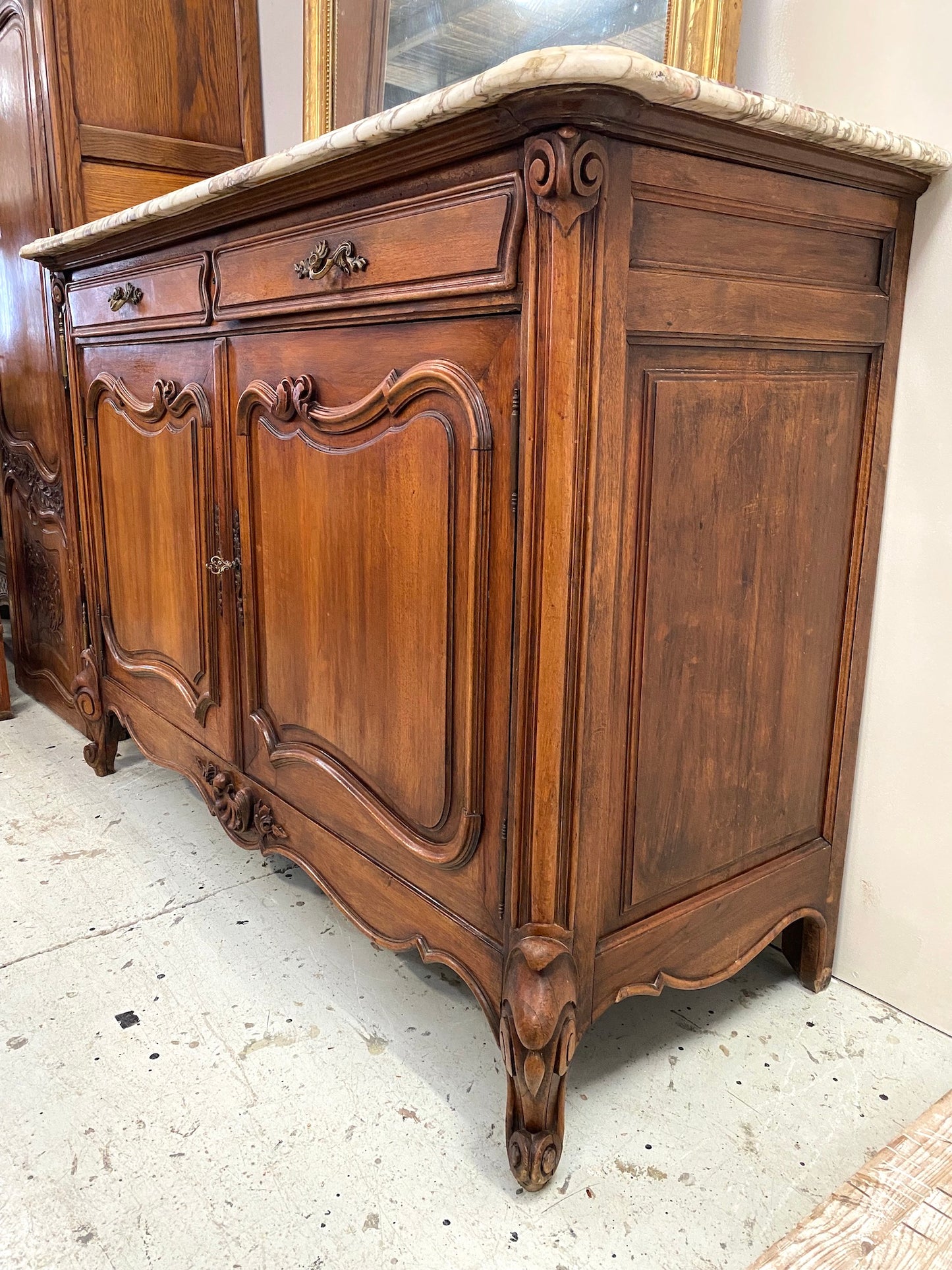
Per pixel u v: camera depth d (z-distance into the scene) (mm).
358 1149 959
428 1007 1197
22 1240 844
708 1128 988
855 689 1142
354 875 1123
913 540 1088
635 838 929
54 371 1820
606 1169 934
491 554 854
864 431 1066
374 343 959
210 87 1866
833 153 886
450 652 916
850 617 1110
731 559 950
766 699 1040
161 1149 954
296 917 1398
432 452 894
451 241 827
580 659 811
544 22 1274
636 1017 1175
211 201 1097
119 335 1503
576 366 746
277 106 1898
